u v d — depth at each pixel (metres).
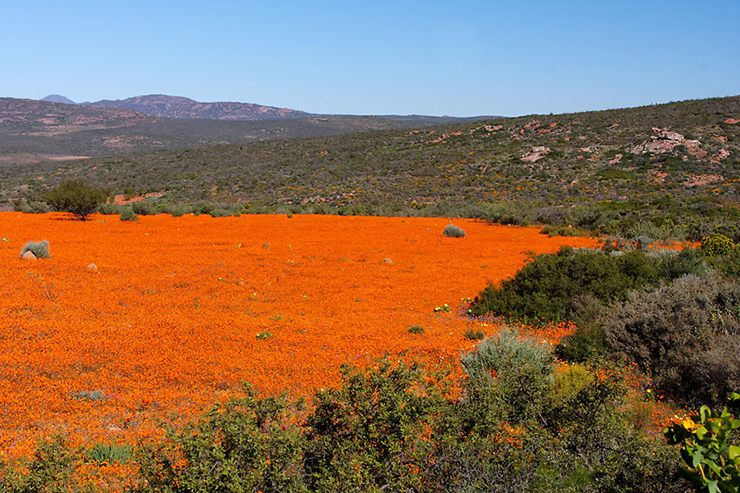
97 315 15.02
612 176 72.94
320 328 14.56
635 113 106.56
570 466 5.59
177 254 26.97
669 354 9.40
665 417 7.82
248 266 24.33
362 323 15.22
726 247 23.33
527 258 28.42
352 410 5.60
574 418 6.19
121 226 39.44
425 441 5.36
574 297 15.42
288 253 29.00
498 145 102.25
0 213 49.00
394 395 5.52
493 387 6.30
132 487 5.40
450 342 13.03
